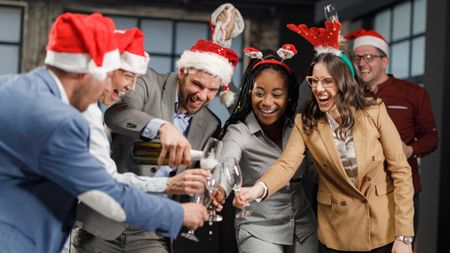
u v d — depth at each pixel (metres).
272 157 2.92
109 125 2.57
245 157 2.93
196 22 8.23
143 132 2.51
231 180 2.53
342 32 7.56
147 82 2.75
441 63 5.72
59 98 1.95
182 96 2.75
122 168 2.67
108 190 1.97
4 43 7.86
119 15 8.11
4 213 1.94
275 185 2.72
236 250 3.30
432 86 5.82
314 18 7.80
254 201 2.90
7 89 1.91
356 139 2.79
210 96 2.72
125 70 2.43
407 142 4.11
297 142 2.85
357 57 4.25
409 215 2.78
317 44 2.88
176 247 3.32
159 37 8.20
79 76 1.95
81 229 2.65
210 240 3.35
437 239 5.63
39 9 7.86
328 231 2.90
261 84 2.83
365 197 2.81
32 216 1.96
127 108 2.59
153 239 2.69
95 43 1.93
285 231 2.92
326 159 2.80
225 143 2.85
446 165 5.64
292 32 7.88
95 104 2.32
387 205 2.84
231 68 2.76
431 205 5.73
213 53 2.71
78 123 1.89
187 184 2.35
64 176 1.91
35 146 1.87
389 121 2.83
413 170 4.02
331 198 2.88
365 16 7.20
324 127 2.82
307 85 3.26
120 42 2.39
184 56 2.73
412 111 4.12
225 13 3.16
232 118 2.97
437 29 5.79
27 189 1.95
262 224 2.91
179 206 2.12
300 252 2.96
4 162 1.91
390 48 6.86
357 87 2.81
